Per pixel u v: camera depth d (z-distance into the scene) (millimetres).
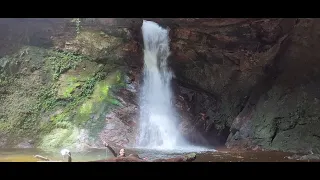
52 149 13609
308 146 13609
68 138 14758
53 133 14969
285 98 15719
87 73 17469
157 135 16938
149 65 19672
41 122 15281
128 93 17625
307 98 15156
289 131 14664
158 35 20234
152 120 17391
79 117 15742
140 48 19469
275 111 15484
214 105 19000
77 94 16578
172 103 19000
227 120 18312
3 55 16344
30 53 16844
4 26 17312
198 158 11406
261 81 17438
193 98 19453
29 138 14672
